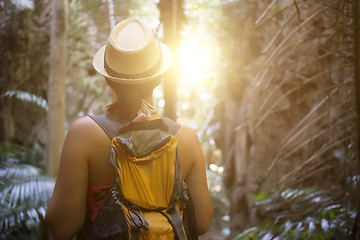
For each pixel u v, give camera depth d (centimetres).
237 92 457
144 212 106
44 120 480
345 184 225
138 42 112
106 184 112
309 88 333
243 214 442
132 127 109
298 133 227
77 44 483
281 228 252
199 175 120
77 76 484
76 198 109
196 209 120
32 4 416
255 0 365
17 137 481
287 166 342
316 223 234
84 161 110
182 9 244
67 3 372
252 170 413
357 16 179
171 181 108
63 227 110
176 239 106
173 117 130
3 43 491
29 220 293
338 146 269
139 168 107
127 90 115
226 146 492
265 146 390
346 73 265
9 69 489
